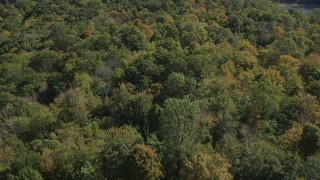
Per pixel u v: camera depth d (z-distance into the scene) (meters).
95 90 86.88
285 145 59.28
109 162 52.56
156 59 95.44
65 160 55.38
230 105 68.56
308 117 67.19
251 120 68.19
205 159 51.06
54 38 139.75
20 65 117.19
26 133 72.69
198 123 62.47
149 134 68.12
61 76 98.75
